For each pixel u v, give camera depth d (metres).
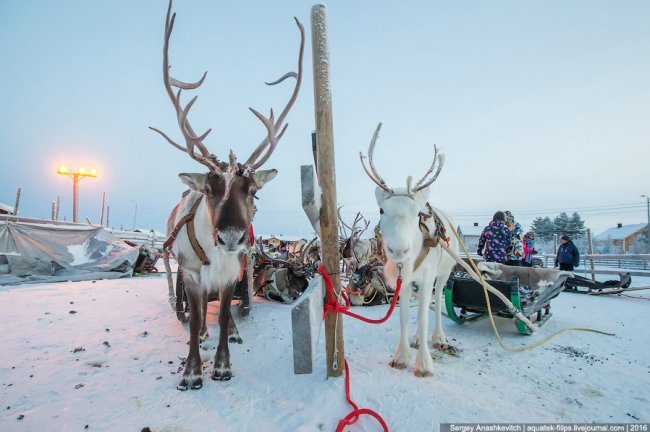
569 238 9.42
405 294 3.54
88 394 2.77
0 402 2.60
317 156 3.13
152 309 5.79
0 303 5.59
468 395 2.80
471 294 4.54
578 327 5.06
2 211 13.30
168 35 3.10
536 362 3.62
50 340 4.04
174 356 3.72
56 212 16.64
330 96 3.11
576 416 2.50
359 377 3.12
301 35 3.51
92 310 5.49
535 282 5.33
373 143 3.12
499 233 6.67
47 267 8.98
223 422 2.42
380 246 3.49
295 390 2.91
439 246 3.54
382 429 2.32
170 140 3.14
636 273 10.26
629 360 3.70
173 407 2.62
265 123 3.28
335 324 3.05
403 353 3.47
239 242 2.72
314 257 8.32
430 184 3.13
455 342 4.32
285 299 6.68
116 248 10.80
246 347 4.06
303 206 2.84
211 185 2.93
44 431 2.26
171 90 3.10
